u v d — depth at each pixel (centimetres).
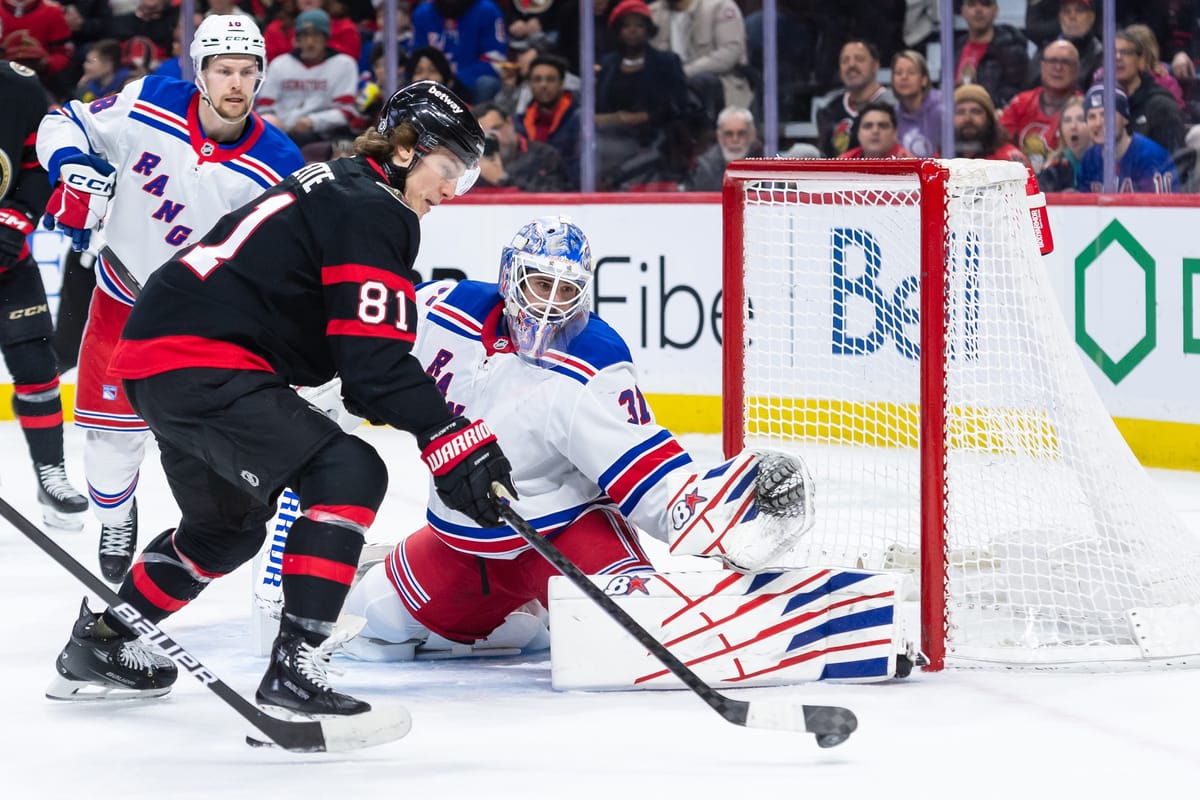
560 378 1202
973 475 1366
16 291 1803
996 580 1360
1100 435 1320
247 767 981
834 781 948
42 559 1706
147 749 1022
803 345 2067
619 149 2827
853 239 1590
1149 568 1296
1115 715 1102
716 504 1160
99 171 1445
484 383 1227
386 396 988
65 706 1131
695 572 1185
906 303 1820
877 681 1198
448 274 2762
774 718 985
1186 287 2262
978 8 2650
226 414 1000
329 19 2881
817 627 1187
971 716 1098
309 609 982
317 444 995
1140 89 2544
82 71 2939
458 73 2856
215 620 1426
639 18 2770
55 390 1833
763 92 2778
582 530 1236
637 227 2672
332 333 994
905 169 1228
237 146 1482
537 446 1206
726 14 2756
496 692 1179
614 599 1162
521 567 1245
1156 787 938
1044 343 1317
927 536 1220
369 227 995
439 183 1048
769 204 1470
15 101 1706
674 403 2675
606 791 929
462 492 998
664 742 1034
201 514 1082
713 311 2633
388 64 2877
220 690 966
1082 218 2384
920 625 1291
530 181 2859
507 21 2833
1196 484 2158
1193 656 1245
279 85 2895
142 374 1016
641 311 2684
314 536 985
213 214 1487
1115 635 1272
